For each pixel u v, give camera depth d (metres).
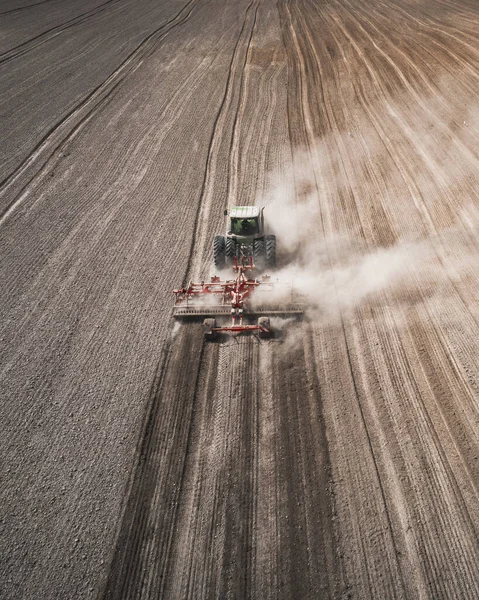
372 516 7.95
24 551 7.75
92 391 10.50
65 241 15.95
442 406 9.62
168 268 14.27
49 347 11.75
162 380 10.70
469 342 11.02
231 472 8.77
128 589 7.31
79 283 13.91
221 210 17.16
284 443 9.19
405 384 10.17
